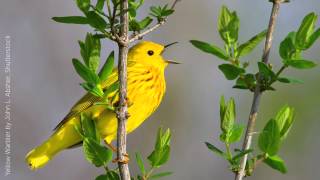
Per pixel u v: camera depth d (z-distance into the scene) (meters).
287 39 7.38
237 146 15.81
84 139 7.60
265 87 7.41
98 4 7.18
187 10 16.70
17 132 14.78
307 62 7.28
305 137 15.57
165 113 16.02
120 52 7.18
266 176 15.10
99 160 7.59
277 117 7.85
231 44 7.74
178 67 16.55
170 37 16.58
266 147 7.54
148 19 7.63
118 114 7.31
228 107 7.73
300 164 15.34
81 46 7.74
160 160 7.80
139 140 15.41
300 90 15.91
